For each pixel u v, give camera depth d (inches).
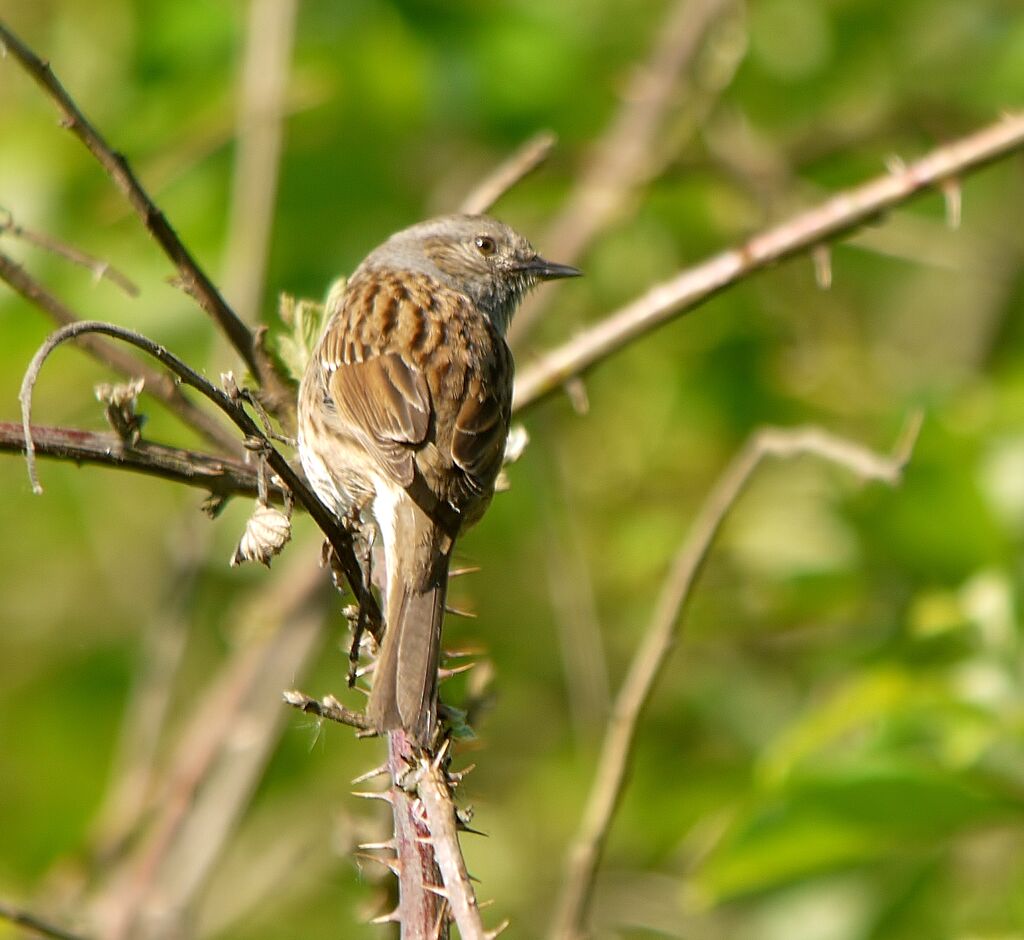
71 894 412.5
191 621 471.5
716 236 544.7
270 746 423.2
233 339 272.4
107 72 515.2
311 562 438.9
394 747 215.6
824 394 537.6
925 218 581.3
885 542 423.2
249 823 532.7
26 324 475.8
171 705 536.1
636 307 331.6
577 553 488.4
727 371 540.1
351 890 522.9
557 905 509.4
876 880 417.4
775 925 423.2
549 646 549.3
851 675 413.7
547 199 528.7
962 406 430.0
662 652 326.0
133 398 225.8
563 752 539.8
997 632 389.4
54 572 597.3
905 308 613.9
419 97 502.3
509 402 305.7
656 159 503.2
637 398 547.8
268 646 430.0
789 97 577.9
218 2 497.4
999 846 439.2
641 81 508.4
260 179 436.1
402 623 243.1
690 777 489.4
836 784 333.7
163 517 594.2
